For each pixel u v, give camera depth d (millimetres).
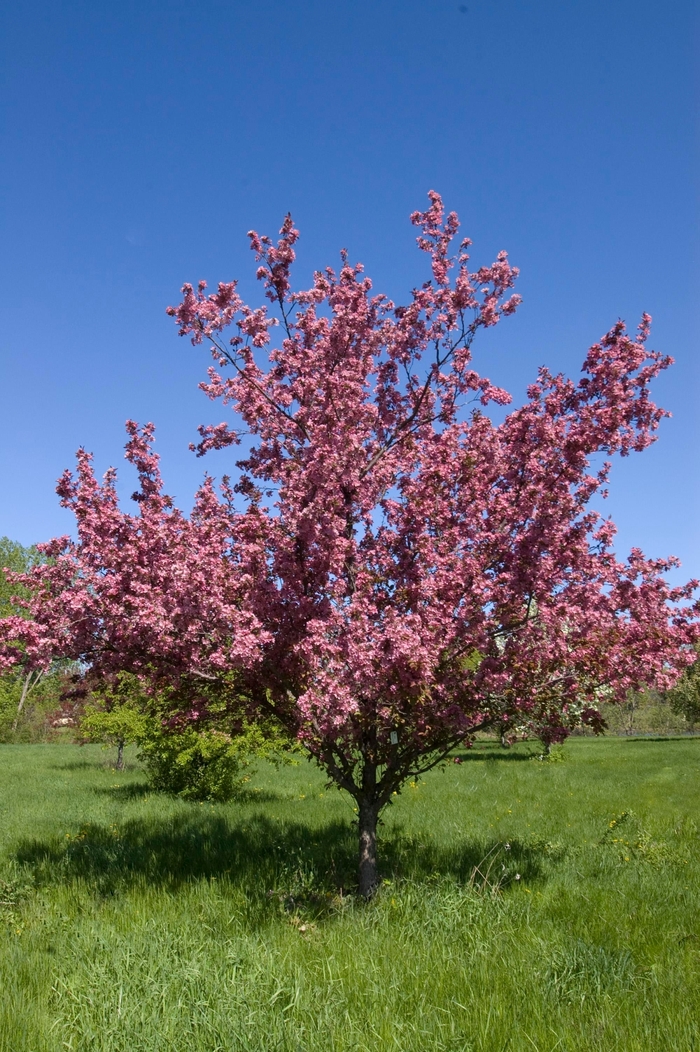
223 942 6176
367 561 8180
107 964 5488
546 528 7012
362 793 8109
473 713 7590
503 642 7559
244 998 4859
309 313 8945
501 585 7262
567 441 7133
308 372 8602
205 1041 4410
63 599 7238
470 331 8406
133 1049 4309
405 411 9172
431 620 6855
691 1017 4809
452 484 8031
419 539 7574
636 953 6012
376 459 8711
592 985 5355
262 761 27281
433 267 8484
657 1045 4484
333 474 7258
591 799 16484
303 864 8578
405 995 5141
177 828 11844
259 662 7109
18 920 7137
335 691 6211
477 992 5215
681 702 45156
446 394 9008
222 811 14312
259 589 7238
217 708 8695
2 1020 4762
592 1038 4555
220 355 8586
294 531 7621
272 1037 4410
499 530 7695
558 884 8109
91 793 18000
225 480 8562
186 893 7750
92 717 19234
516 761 29484
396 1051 4348
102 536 7582
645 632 7270
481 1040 4469
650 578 7320
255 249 8969
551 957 5754
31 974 5680
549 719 7727
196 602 6715
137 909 7215
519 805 15414
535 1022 4754
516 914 6906
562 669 7582
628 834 11828
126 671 8227
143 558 7496
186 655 7246
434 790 18188
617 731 81062
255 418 8664
